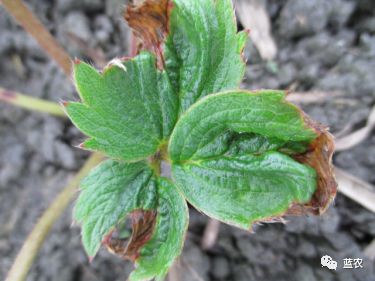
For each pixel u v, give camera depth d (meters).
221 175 0.11
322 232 0.16
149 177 0.11
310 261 0.17
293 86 0.18
